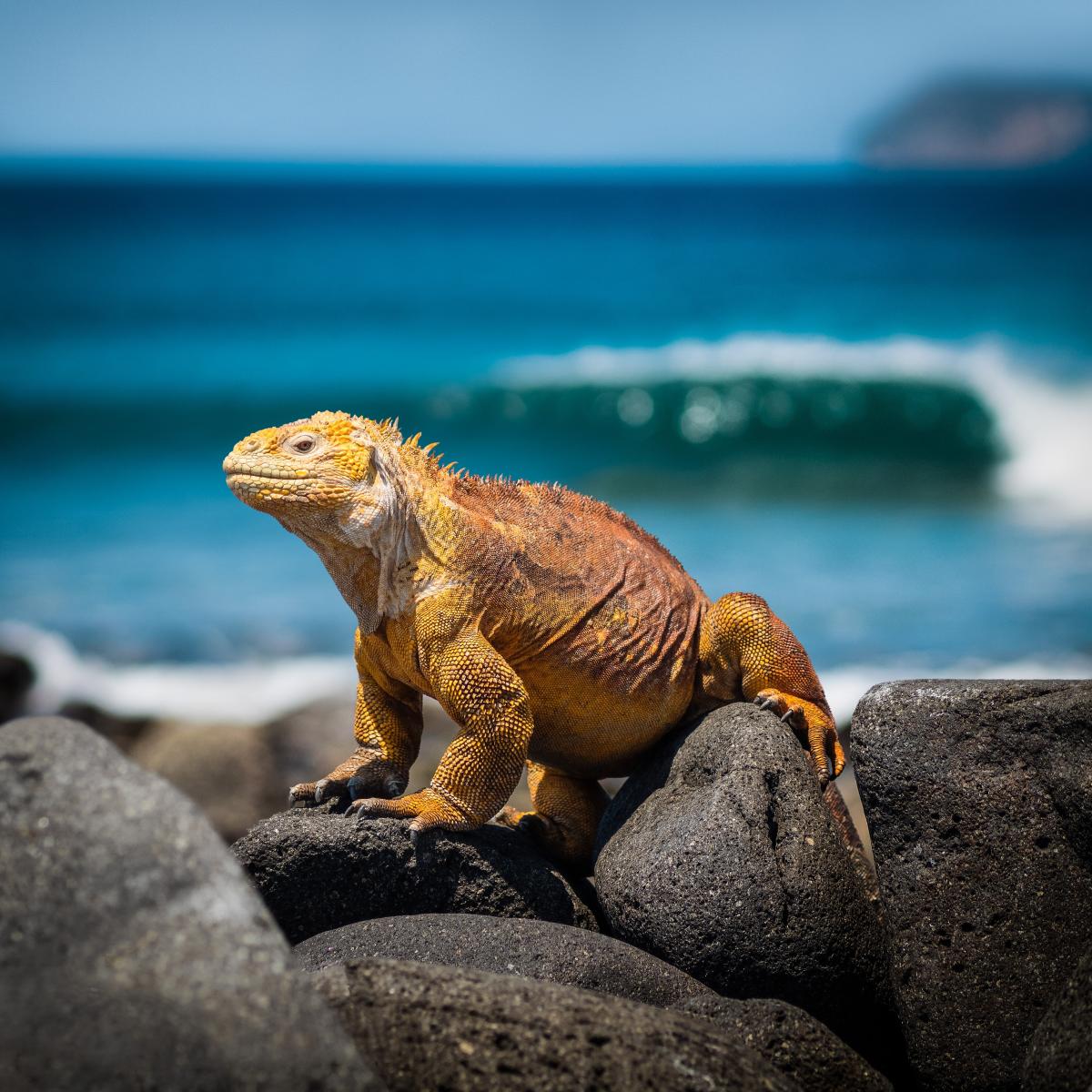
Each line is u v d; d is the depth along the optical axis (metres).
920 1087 4.76
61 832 3.47
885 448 28.80
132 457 28.56
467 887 5.31
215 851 3.51
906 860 4.89
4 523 23.33
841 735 12.30
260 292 49.03
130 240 67.06
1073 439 27.42
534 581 5.47
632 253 61.44
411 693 5.88
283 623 17.80
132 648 16.84
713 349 35.84
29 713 14.87
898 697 5.03
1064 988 4.28
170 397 32.53
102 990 3.23
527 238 71.38
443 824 5.25
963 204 93.69
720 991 4.86
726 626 5.72
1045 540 21.38
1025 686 4.93
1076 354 32.53
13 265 55.72
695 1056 3.76
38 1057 3.05
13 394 32.62
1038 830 4.75
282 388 33.50
